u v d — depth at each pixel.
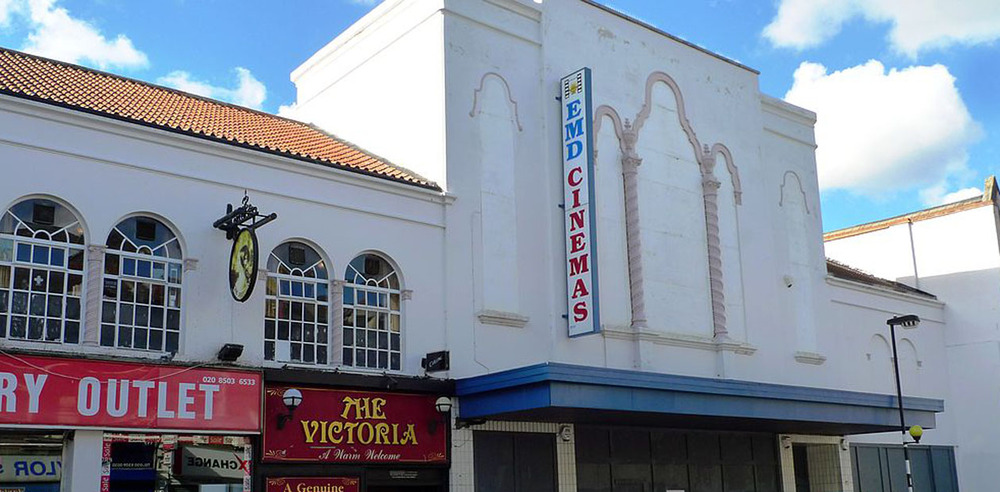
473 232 19.38
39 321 14.27
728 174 24.80
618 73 22.66
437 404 17.62
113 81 19.92
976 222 32.66
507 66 20.84
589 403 16.77
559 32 21.73
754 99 26.19
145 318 15.25
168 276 15.61
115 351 14.77
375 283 18.00
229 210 15.98
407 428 17.48
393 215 18.33
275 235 16.75
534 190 20.58
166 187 15.70
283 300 16.75
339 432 16.66
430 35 20.33
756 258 24.95
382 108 21.47
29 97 14.48
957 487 31.06
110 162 15.18
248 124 20.14
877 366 29.00
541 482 19.20
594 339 20.59
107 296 14.94
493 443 18.66
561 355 19.97
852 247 35.94
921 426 23.61
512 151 20.44
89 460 14.22
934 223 33.72
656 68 23.56
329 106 23.44
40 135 14.58
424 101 20.19
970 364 32.00
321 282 17.30
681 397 18.34
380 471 17.12
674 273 22.56
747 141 25.62
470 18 20.45
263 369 15.96
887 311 29.98
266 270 16.56
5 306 14.02
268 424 15.94
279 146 18.11
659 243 22.41
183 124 17.22
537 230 20.41
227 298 16.00
